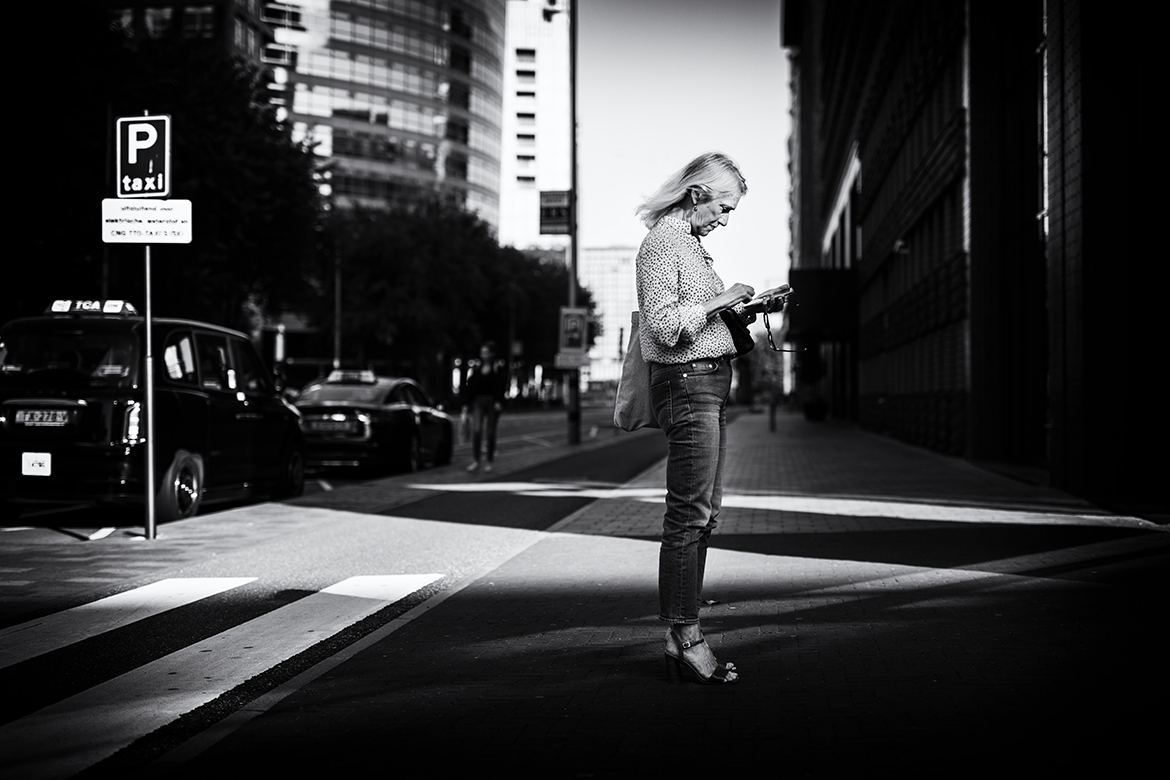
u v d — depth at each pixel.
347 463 17.19
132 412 10.27
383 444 17.31
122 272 27.56
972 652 5.10
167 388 10.91
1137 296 11.55
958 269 19.45
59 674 5.07
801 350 4.73
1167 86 11.31
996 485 14.01
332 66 101.56
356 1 102.94
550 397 118.25
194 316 30.27
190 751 3.87
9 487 10.23
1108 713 4.11
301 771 3.64
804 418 58.53
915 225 25.69
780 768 3.58
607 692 4.55
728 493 13.45
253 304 37.28
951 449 20.62
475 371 18.22
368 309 57.28
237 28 89.06
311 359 89.69
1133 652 5.07
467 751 3.82
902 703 4.29
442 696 4.53
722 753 3.75
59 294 26.03
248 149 30.70
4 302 25.73
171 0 86.25
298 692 4.63
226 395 12.05
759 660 5.03
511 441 31.56
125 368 10.50
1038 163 15.81
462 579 7.45
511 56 143.25
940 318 21.50
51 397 10.23
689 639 4.65
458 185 113.38
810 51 80.38
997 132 18.20
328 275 40.94
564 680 4.75
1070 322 12.16
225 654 5.45
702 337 4.60
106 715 4.39
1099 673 4.69
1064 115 12.12
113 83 25.36
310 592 7.14
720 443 4.78
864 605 6.26
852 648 5.23
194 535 9.88
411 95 107.50
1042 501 11.74
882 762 3.62
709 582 7.08
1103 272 11.59
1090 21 11.38
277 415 13.25
